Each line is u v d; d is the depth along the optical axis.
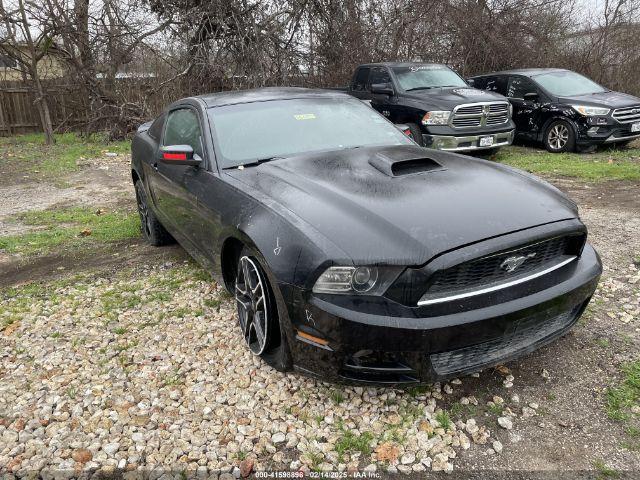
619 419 2.68
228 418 2.83
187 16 13.55
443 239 2.53
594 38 16.03
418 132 9.23
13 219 7.13
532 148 10.86
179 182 4.16
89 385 3.17
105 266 5.21
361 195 2.94
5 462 2.60
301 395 2.97
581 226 2.88
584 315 3.69
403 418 2.77
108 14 13.66
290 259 2.66
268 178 3.38
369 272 2.50
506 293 2.61
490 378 3.06
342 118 4.32
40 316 4.12
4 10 13.16
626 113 9.62
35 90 14.05
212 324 3.83
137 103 14.23
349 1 14.63
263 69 14.20
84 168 10.77
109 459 2.58
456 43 15.70
